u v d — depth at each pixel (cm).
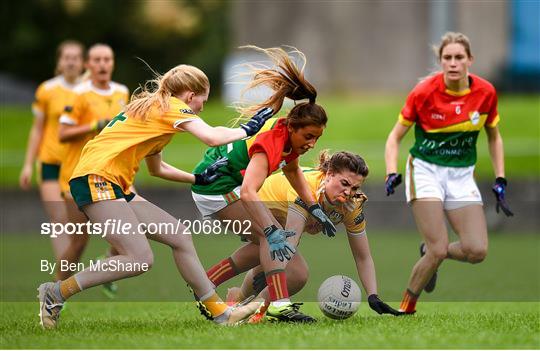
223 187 2352
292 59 2205
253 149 2150
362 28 8925
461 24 8250
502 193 2617
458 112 2545
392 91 8856
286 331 2030
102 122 2955
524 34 8225
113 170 2141
